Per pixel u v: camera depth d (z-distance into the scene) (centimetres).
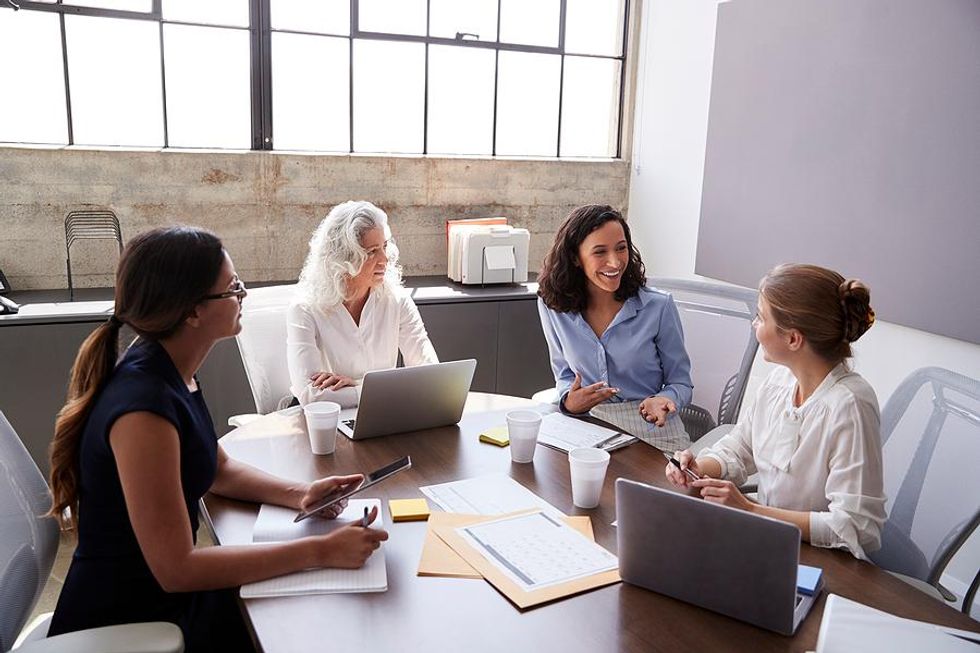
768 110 317
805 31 296
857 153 277
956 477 162
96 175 329
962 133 238
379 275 242
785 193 312
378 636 114
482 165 399
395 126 389
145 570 134
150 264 133
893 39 259
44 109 328
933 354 259
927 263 254
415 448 189
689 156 382
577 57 424
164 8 338
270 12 354
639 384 238
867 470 149
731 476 181
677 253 396
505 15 403
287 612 120
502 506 157
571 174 422
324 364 245
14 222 321
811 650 113
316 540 133
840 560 141
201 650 137
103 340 135
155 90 343
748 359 253
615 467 182
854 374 159
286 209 363
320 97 371
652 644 114
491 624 118
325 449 184
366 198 378
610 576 132
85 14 325
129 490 124
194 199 346
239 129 360
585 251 227
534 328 368
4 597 129
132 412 125
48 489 150
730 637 116
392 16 377
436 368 192
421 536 145
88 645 111
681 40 384
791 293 156
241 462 167
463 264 371
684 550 121
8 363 282
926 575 163
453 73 396
